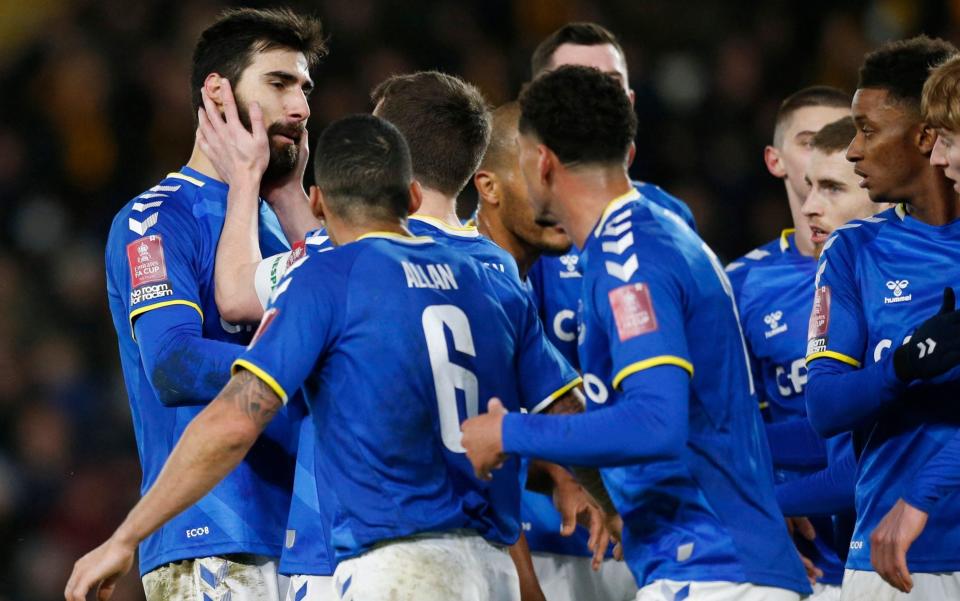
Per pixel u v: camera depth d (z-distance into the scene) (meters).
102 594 13.95
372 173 14.02
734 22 46.66
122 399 38.28
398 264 13.83
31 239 42.62
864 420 14.86
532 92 13.90
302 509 15.38
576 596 19.72
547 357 15.05
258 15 17.23
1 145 44.12
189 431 13.36
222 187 17.05
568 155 13.75
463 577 13.63
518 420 13.10
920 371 14.19
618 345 13.06
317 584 15.16
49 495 36.12
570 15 46.91
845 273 15.77
